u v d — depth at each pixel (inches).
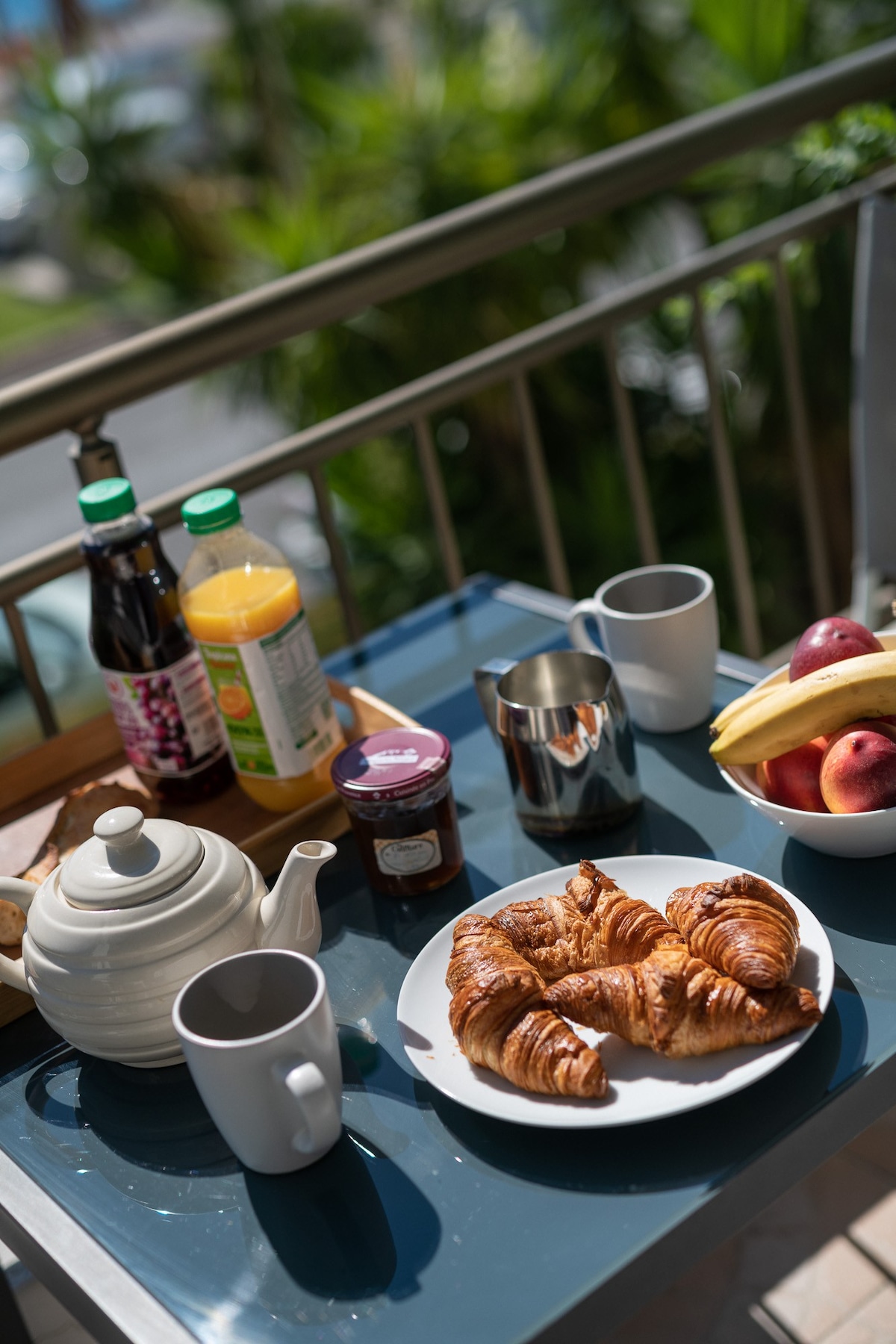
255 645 34.0
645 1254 22.6
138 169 217.3
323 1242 24.2
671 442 166.9
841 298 111.3
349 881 34.8
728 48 156.3
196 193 216.4
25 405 46.7
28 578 50.1
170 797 37.9
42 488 329.1
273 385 179.3
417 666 46.6
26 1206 26.7
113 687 36.8
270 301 51.6
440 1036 27.4
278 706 34.7
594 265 175.0
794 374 68.1
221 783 38.4
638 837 34.2
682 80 179.3
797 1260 51.0
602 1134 25.0
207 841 29.0
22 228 546.3
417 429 58.6
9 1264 27.9
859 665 29.8
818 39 153.3
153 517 51.2
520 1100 25.2
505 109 183.6
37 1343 28.2
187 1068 29.7
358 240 183.8
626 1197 23.6
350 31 218.8
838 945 28.6
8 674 157.6
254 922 28.4
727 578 154.7
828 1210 52.7
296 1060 24.1
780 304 66.1
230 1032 26.5
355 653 48.7
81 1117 29.0
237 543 35.9
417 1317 22.3
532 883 31.3
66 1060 31.0
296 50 215.6
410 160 181.8
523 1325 21.7
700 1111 25.1
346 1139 26.3
